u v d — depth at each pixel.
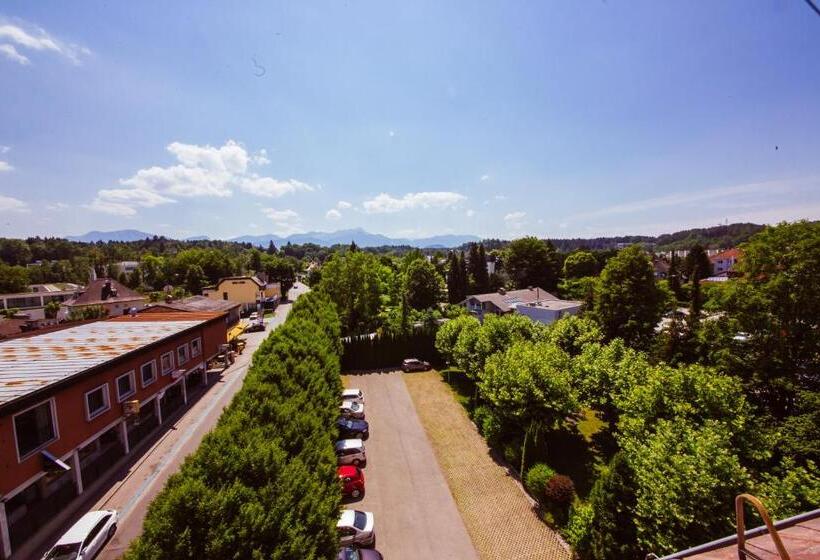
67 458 18.86
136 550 9.23
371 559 15.10
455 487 20.83
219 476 11.24
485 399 27.56
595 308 37.97
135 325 32.28
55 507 18.08
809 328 20.94
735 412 15.55
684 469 11.98
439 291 73.56
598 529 14.37
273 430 14.16
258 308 75.44
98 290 66.56
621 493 13.84
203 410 30.42
